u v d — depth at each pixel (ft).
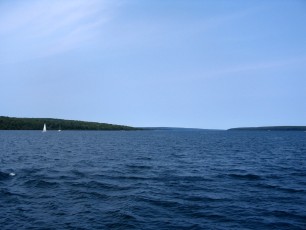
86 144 274.57
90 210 55.36
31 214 52.85
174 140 377.30
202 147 243.19
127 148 226.17
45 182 79.36
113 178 88.12
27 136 432.66
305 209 56.59
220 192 70.59
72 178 86.79
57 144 267.18
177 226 47.80
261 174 98.48
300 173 101.19
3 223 48.29
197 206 58.49
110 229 46.44
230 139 416.46
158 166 118.52
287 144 291.99
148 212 54.54
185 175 95.61
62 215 52.44
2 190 69.41
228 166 120.88
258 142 332.60
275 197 65.92
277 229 46.80
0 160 130.41
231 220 50.65
